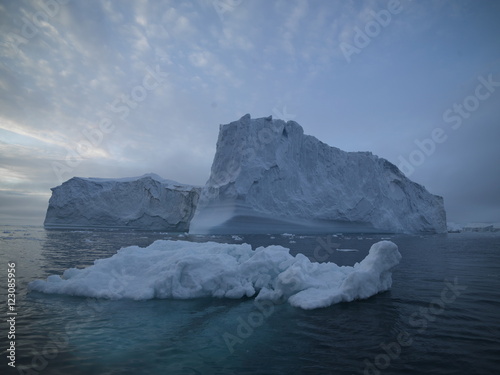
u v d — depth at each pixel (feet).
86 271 22.13
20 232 89.61
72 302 18.85
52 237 71.31
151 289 20.21
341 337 13.79
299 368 10.96
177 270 20.84
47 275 26.53
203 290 20.76
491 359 11.50
